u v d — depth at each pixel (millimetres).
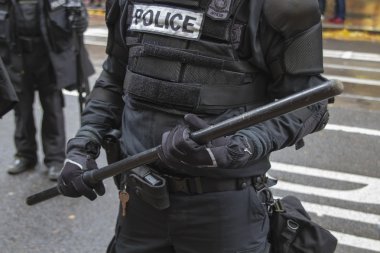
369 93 6477
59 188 1700
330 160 4324
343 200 3660
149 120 1571
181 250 1636
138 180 1564
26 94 3809
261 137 1417
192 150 1277
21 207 3531
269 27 1425
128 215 1712
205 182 1538
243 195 1573
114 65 1818
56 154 3910
